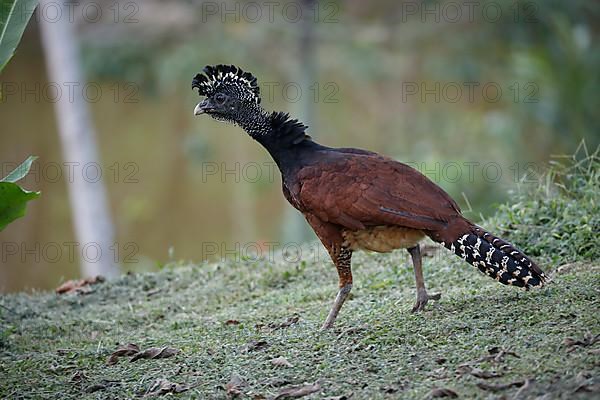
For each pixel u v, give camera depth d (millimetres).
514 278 8797
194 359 9023
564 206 11938
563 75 22703
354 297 11133
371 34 29641
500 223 12219
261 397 7762
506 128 23625
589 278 9727
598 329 8117
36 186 31047
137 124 31203
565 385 7055
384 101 30016
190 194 31125
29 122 31188
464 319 8984
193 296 12328
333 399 7480
